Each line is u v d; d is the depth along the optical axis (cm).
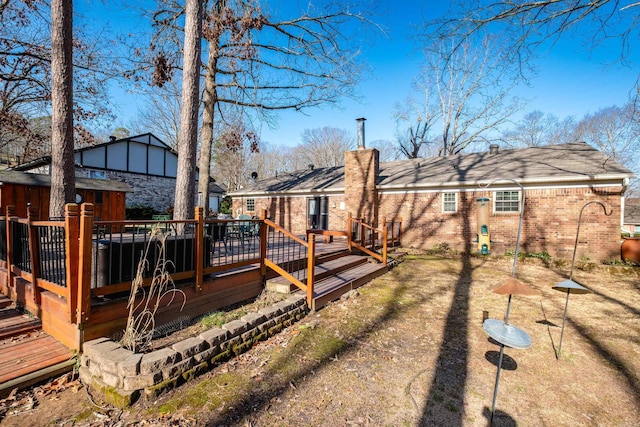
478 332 416
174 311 373
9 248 407
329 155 4109
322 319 450
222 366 308
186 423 228
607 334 415
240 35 903
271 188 1686
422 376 305
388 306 516
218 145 2180
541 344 383
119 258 327
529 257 924
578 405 264
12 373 259
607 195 888
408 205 1223
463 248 1106
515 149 1339
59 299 321
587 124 2784
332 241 1001
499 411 254
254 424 230
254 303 463
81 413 237
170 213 1908
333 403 259
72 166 631
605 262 859
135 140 1847
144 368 252
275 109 1166
